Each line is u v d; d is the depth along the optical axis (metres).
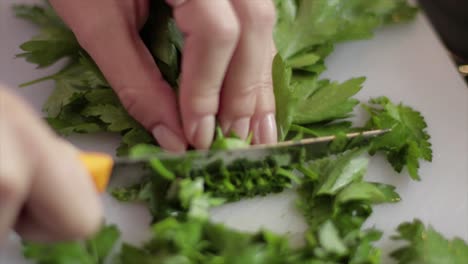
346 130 0.45
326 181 0.42
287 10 0.48
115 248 0.40
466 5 0.55
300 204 0.42
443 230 0.43
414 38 0.51
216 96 0.40
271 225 0.42
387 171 0.44
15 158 0.31
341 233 0.40
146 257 0.38
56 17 0.49
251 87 0.41
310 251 0.39
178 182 0.40
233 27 0.38
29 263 0.39
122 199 0.41
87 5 0.43
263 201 0.42
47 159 0.32
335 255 0.39
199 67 0.39
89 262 0.38
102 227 0.39
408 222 0.42
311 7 0.48
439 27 0.55
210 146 0.41
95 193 0.35
